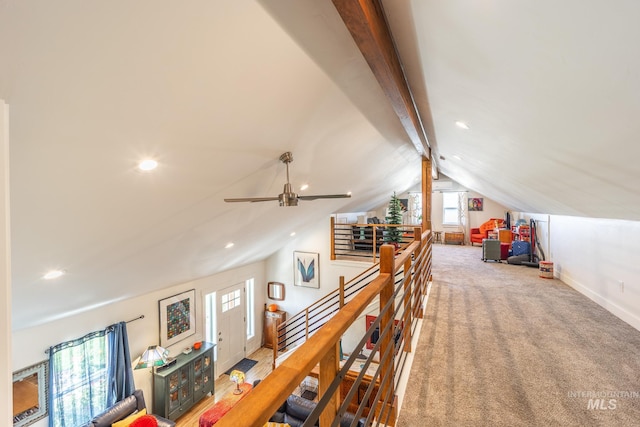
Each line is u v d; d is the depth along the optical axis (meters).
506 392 2.03
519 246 6.46
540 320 3.23
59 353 3.78
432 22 1.37
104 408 4.21
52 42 1.07
